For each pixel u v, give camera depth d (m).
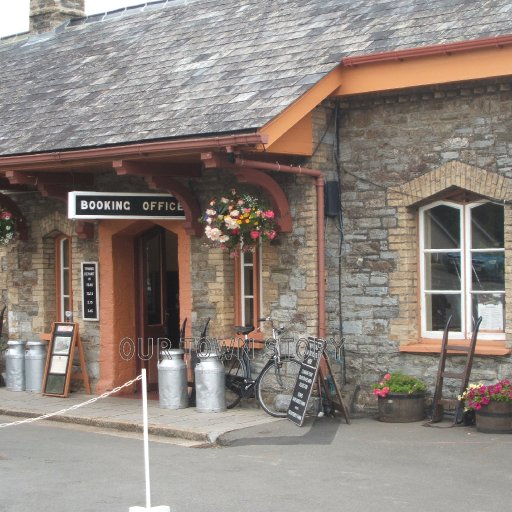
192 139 11.83
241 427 11.83
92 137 13.23
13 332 16.38
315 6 14.52
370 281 12.80
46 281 15.96
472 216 12.37
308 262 12.75
